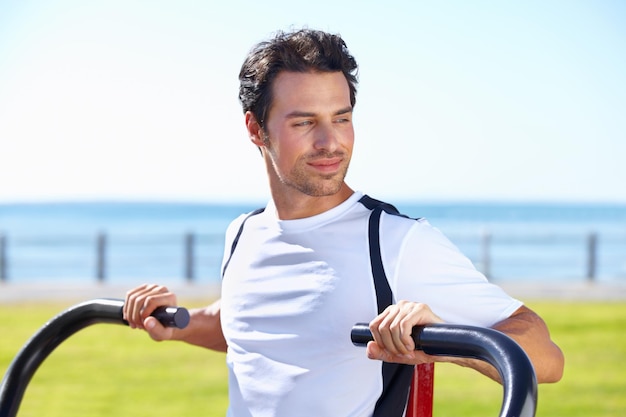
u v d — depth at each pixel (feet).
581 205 406.82
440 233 7.33
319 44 7.28
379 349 6.13
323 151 7.23
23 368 7.95
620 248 151.94
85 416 25.72
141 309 7.97
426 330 5.91
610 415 26.09
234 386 7.89
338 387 7.21
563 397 28.68
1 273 71.05
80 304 8.18
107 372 32.81
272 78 7.35
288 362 7.45
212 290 63.00
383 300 7.14
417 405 7.20
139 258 73.97
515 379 5.29
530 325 6.96
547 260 77.25
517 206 396.78
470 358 5.84
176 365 34.35
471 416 25.66
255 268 7.85
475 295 7.12
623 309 51.75
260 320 7.71
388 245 7.19
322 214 7.52
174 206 388.57
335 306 7.25
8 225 348.59
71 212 393.29
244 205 389.39
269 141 7.50
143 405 27.40
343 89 7.32
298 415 7.33
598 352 36.83
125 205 393.29
